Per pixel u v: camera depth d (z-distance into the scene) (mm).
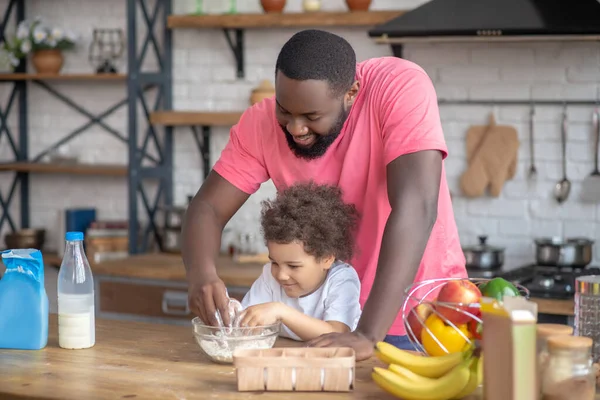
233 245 3990
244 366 1385
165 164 4312
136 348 1693
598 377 1373
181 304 3547
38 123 4633
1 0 4590
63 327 1692
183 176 4348
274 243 1794
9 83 4633
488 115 3781
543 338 1298
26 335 1688
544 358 1274
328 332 1681
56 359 1609
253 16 3889
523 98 3727
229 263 3762
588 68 3625
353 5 3748
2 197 4730
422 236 1607
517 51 3719
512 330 1194
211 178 1983
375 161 1811
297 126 1666
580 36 3191
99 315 3693
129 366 1555
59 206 4656
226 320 1672
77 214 4328
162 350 1676
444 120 3844
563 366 1255
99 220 4477
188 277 1792
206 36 4242
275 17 3838
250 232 4180
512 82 3736
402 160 1684
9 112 4664
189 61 4281
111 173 4195
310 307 1843
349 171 1831
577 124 3658
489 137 3762
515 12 3260
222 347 1551
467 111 3809
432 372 1345
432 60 3836
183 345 1718
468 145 3799
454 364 1326
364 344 1488
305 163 1881
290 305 1887
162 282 3584
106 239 4164
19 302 1690
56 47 4355
